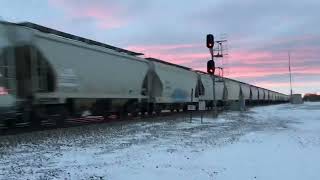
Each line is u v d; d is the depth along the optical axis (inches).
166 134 879.7
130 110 1387.8
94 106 1149.7
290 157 587.2
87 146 673.6
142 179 450.0
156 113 1628.9
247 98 3435.0
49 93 930.7
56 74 956.0
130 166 516.1
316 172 483.2
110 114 1266.0
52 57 943.0
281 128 1078.4
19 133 811.4
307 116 1660.9
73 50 1031.0
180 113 1800.0
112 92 1243.2
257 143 745.6
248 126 1139.9
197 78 2111.2
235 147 689.6
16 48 829.8
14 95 788.6
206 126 1113.4
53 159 555.2
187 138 814.5
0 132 821.9
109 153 611.2
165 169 500.4
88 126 990.4
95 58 1135.6
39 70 897.5
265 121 1363.2
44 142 697.0
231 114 1809.8
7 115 776.3
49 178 448.8
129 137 808.3
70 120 1056.2
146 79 1530.5
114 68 1246.3
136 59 1414.9
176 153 619.8
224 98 2600.9
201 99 2138.3
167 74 1685.5
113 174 470.6
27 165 512.4
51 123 962.7
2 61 767.7
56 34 1016.9
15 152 598.9
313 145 721.6
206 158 576.7
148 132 911.7
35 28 938.7
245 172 482.9
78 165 519.2
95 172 479.8
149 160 558.3
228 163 538.9
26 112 855.1
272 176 461.4
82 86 1071.0
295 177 456.4
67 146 666.8
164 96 1653.5
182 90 1878.7
